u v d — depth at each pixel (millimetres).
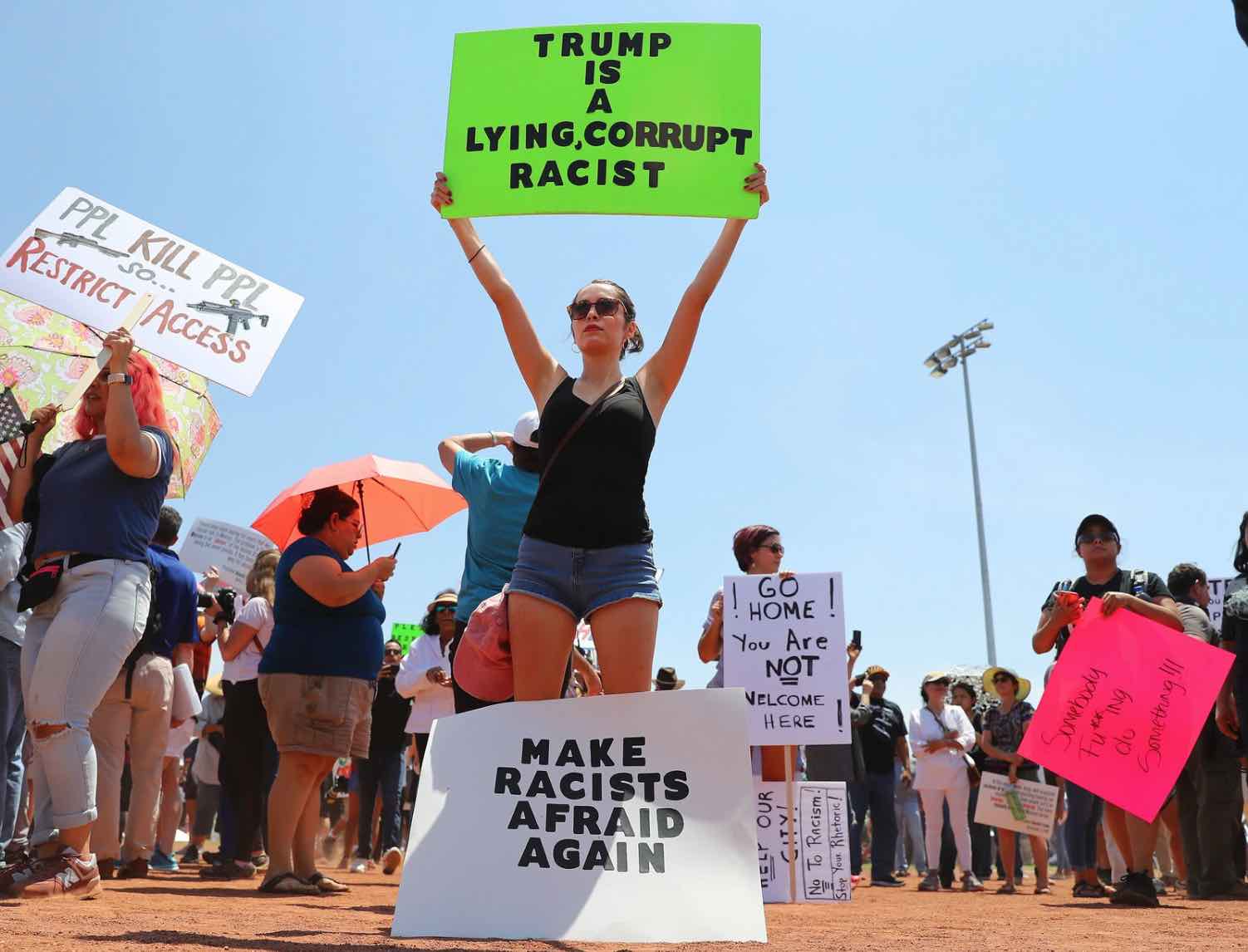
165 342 5109
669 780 3430
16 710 5469
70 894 4195
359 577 5359
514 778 3434
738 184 4031
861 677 10445
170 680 6062
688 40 4188
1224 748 7145
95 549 4219
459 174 4094
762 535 7461
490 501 4574
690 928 3203
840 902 7105
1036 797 9008
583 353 3725
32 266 5117
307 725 5402
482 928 3209
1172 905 6609
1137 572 6488
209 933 3260
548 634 3461
